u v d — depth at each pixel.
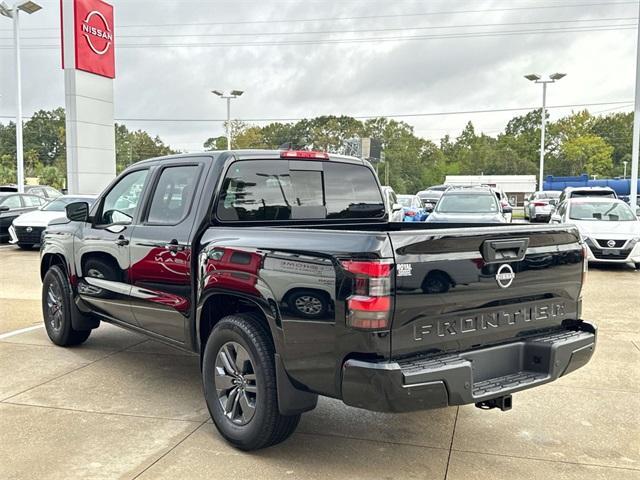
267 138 100.31
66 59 22.36
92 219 5.61
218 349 4.06
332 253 3.27
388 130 109.88
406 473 3.61
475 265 3.43
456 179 77.69
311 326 3.36
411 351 3.23
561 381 5.45
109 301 5.32
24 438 4.06
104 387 5.14
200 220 4.30
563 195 19.03
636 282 11.19
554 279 3.89
